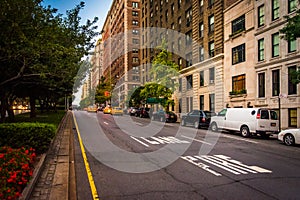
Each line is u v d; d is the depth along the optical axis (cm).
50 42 923
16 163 530
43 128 888
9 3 736
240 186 594
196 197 524
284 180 644
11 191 407
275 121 1636
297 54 2002
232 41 2784
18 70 1126
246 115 1678
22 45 871
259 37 2408
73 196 531
